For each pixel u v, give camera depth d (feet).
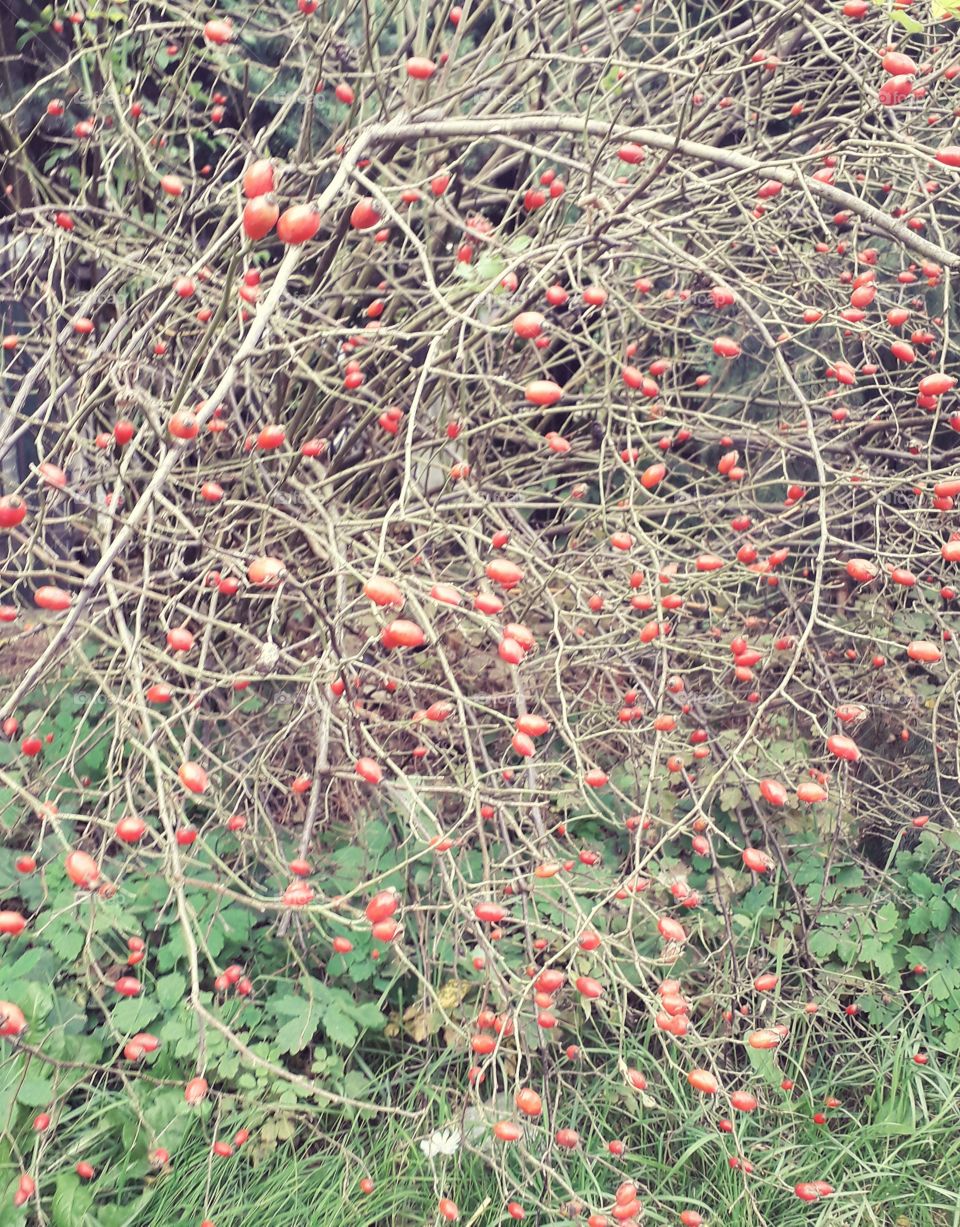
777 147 9.34
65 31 12.89
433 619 9.53
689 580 9.23
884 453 10.75
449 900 8.61
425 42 11.32
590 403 10.61
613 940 6.44
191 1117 7.43
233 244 8.16
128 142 11.03
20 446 12.42
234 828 8.11
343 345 9.43
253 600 10.14
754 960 9.04
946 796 10.36
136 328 10.39
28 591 11.71
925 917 9.50
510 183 13.57
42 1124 6.31
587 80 12.30
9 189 11.94
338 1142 7.61
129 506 10.59
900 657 11.46
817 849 10.00
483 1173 7.47
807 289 11.21
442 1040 8.67
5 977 7.84
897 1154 8.30
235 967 7.59
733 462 9.78
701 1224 7.04
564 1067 8.46
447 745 10.09
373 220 6.22
